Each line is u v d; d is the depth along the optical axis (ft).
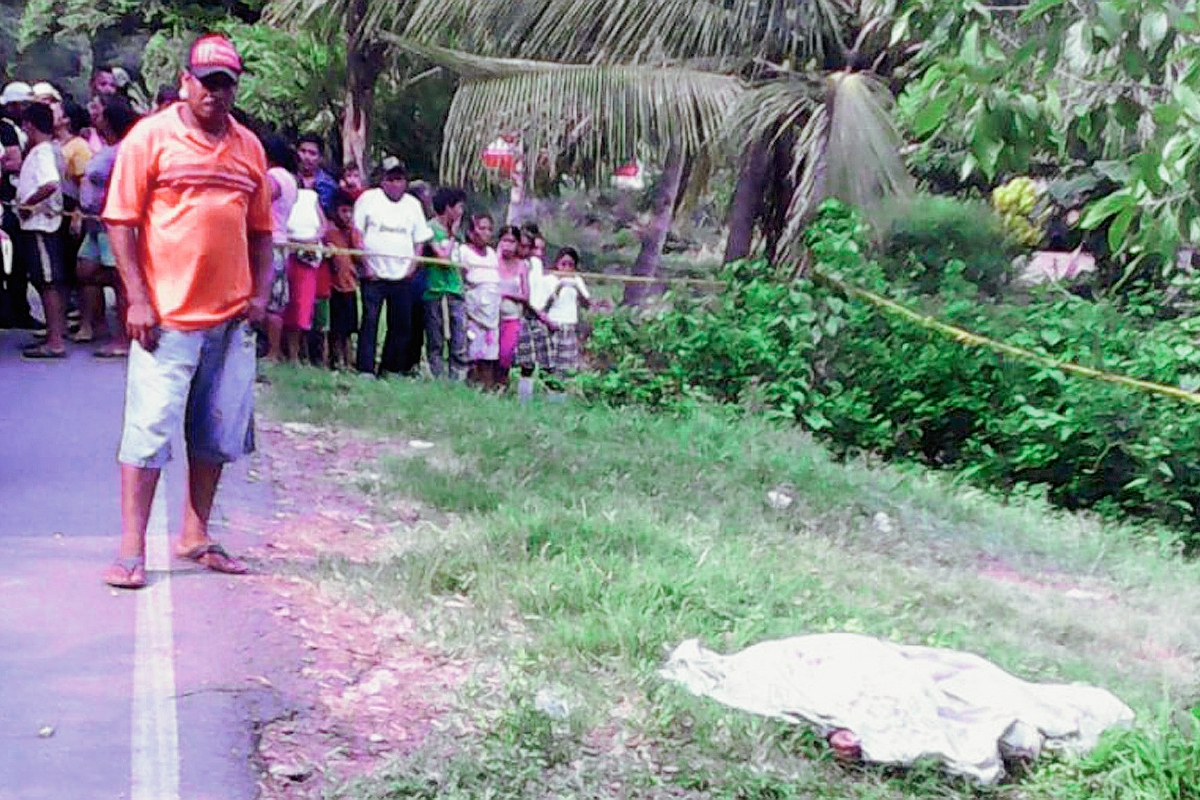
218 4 71.20
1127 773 14.82
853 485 28.63
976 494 30.68
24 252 33.71
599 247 82.69
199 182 17.44
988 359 33.76
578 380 36.14
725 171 54.85
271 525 21.77
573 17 42.50
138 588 18.26
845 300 35.99
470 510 23.58
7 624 16.98
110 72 36.88
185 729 14.67
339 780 13.89
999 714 15.39
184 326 17.62
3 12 108.37
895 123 40.86
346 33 54.29
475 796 13.66
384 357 37.14
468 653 17.20
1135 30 14.11
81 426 26.91
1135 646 20.95
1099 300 39.40
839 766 15.07
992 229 45.19
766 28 42.24
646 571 20.15
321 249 34.76
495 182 54.39
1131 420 31.30
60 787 13.46
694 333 35.78
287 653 16.74
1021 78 16.01
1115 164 19.13
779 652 16.48
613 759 14.75
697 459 28.84
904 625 19.94
